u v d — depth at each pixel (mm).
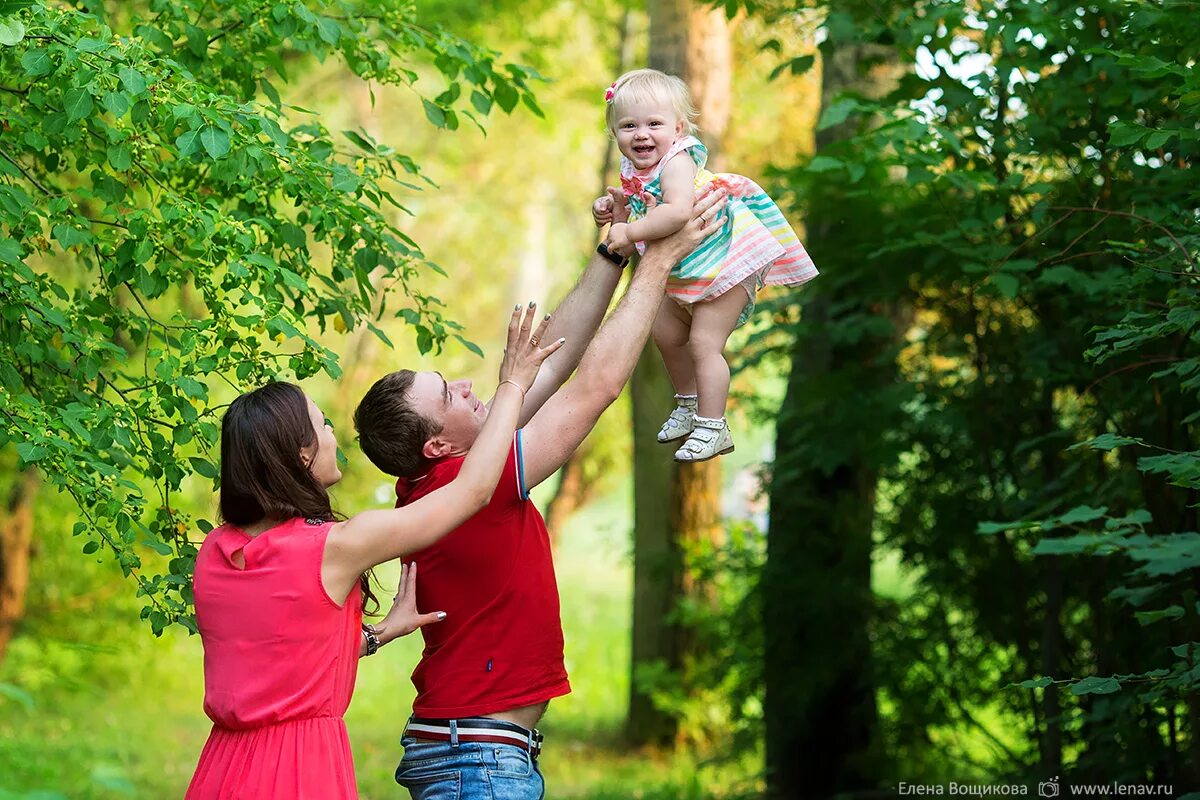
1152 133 6441
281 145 6668
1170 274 6922
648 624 21312
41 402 6562
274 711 4934
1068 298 9781
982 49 9859
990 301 11688
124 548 6434
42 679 20188
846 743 14703
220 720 5016
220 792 4914
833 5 10430
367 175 7691
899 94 9898
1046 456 10805
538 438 5430
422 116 36188
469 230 40125
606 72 28594
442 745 5434
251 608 4980
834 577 14203
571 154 35344
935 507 12680
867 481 14672
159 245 6656
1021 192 9000
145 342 7672
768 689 15180
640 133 5758
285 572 4965
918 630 13703
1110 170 9453
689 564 17609
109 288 6938
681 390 6219
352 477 25000
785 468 14406
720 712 20922
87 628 22703
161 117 6371
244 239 6484
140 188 8359
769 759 15234
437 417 5668
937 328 12430
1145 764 9289
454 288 41094
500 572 5434
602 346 5469
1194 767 8352
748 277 5879
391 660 29266
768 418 15102
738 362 16562
